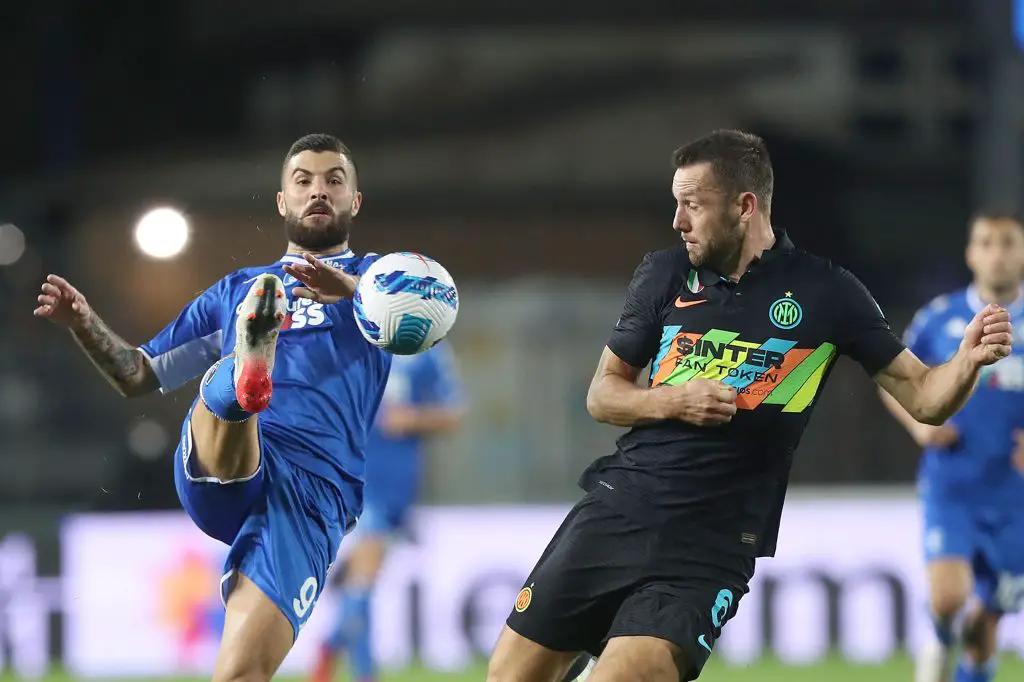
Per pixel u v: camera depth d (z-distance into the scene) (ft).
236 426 53.21
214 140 237.04
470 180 236.84
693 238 53.01
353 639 101.96
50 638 123.03
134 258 191.83
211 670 123.13
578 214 234.79
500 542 126.82
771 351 52.65
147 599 123.75
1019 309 84.69
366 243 232.94
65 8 231.09
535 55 241.96
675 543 52.42
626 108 239.09
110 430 165.68
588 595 53.06
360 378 59.67
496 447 169.27
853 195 229.04
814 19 233.96
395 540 106.52
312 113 239.71
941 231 226.38
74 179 224.12
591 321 173.99
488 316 173.58
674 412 51.55
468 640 125.39
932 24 229.25
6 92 229.66
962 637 84.79
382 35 241.55
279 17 238.89
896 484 158.10
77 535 123.85
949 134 228.84
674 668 49.93
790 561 127.54
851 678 113.60
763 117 233.55
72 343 180.14
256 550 55.52
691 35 238.48
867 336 53.06
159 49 237.25
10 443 164.45
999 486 83.15
